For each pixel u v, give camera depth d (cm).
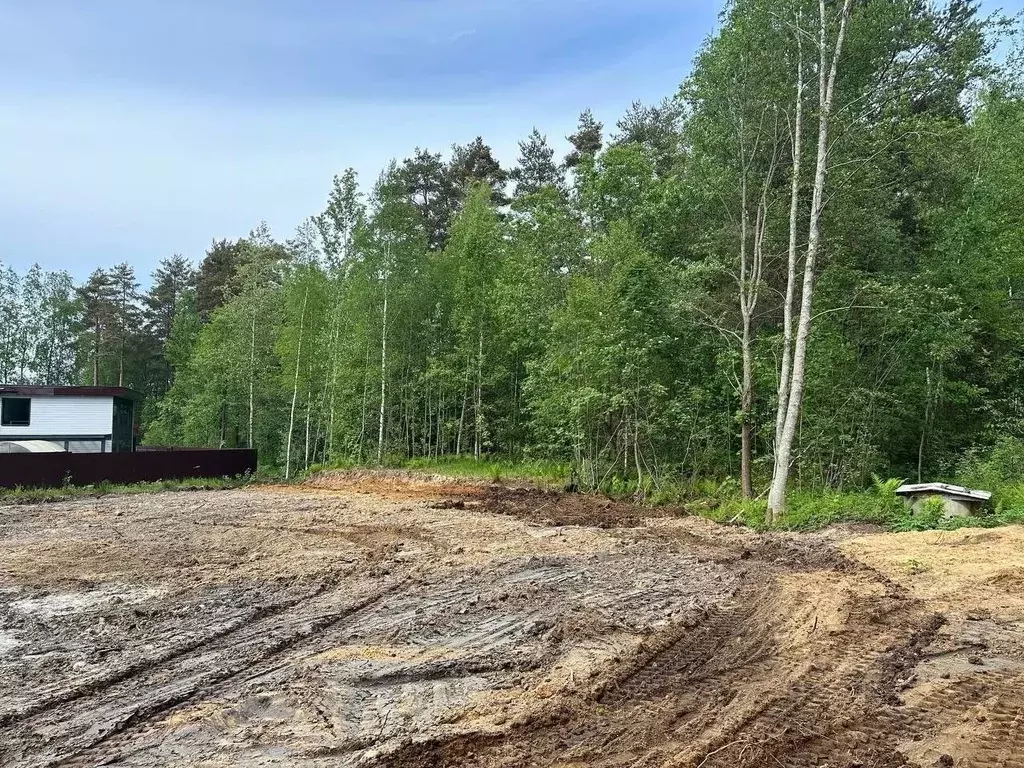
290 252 3544
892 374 1769
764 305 1898
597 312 1850
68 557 1098
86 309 5278
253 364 3400
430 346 2823
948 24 1680
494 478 2138
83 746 463
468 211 2853
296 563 1045
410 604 815
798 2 1498
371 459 2728
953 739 444
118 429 2894
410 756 437
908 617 709
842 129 1527
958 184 1906
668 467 1903
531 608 783
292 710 514
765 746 434
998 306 1778
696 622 716
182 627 730
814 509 1371
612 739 454
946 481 1734
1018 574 852
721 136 1716
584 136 3469
